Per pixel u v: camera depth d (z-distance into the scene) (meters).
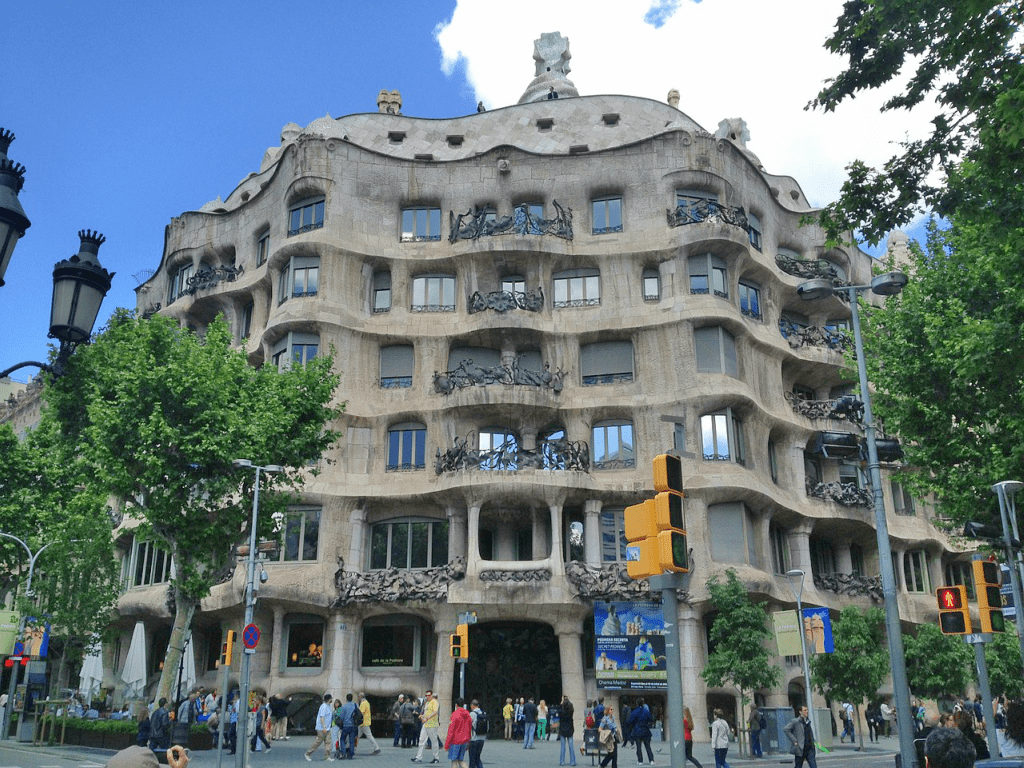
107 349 33.03
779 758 30.00
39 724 35.25
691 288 44.25
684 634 39.47
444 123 51.72
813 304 50.44
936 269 28.86
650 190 45.81
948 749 5.97
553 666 41.53
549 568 39.09
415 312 45.06
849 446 20.55
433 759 27.30
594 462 42.84
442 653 39.16
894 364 28.45
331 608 40.22
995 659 39.81
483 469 40.06
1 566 41.94
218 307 50.44
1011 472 25.73
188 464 30.98
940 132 16.27
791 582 43.81
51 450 40.44
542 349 44.38
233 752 30.38
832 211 17.28
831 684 35.97
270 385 33.00
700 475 41.34
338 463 42.09
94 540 41.16
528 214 45.28
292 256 44.56
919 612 47.59
